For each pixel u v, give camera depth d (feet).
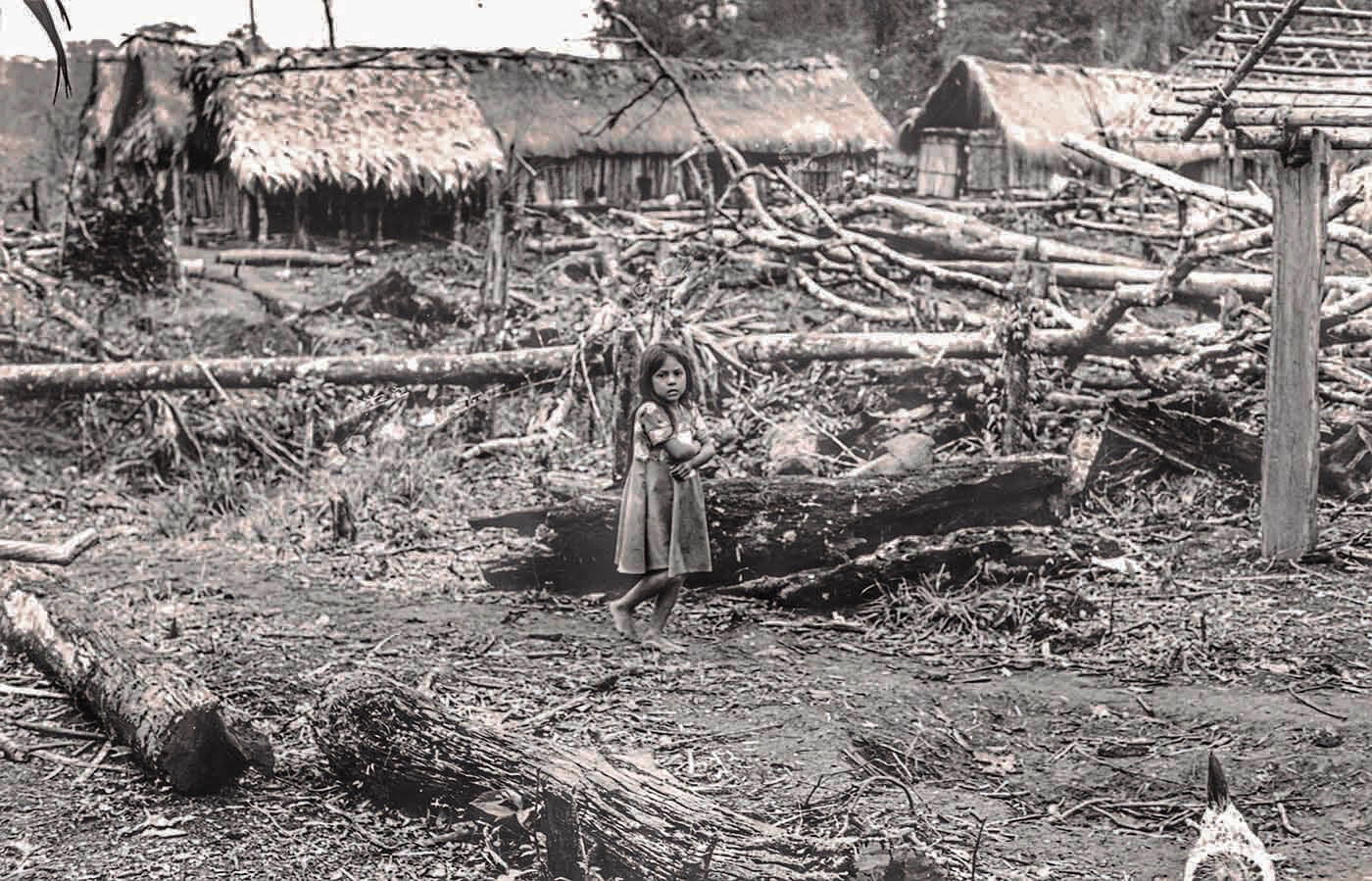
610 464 35.01
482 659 21.02
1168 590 24.35
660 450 21.68
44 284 57.57
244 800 15.35
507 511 30.32
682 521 21.59
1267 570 25.62
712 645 21.89
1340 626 21.97
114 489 36.04
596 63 93.50
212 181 90.07
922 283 52.65
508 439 36.76
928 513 25.25
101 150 91.04
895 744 17.25
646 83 93.40
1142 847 14.12
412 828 14.49
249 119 79.87
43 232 79.36
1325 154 25.04
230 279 68.49
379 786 15.14
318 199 82.33
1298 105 24.94
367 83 84.48
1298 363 25.66
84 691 17.75
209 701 15.64
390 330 52.24
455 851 13.87
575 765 13.55
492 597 25.29
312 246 82.43
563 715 18.04
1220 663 20.40
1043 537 25.55
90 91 92.02
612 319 33.58
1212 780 9.53
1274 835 14.48
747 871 11.76
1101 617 22.58
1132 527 28.78
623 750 16.55
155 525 32.35
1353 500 30.32
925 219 54.95
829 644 21.98
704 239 54.29
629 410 29.58
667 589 21.86
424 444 35.60
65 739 17.22
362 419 37.01
